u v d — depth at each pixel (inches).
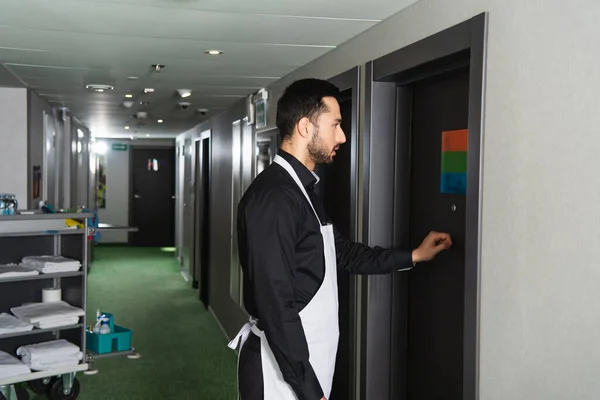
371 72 121.2
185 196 433.4
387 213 122.5
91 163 521.7
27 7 112.5
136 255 518.0
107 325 177.9
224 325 266.5
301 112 85.2
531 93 75.7
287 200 79.9
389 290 124.7
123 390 190.1
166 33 132.6
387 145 121.8
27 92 222.2
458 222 105.8
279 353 77.5
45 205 178.4
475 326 86.8
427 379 117.8
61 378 175.5
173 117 337.1
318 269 84.4
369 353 124.1
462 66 98.3
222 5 109.3
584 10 67.3
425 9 101.6
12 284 174.9
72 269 165.5
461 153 104.2
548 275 72.9
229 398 184.4
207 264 328.2
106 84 212.7
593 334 66.1
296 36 132.6
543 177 73.6
